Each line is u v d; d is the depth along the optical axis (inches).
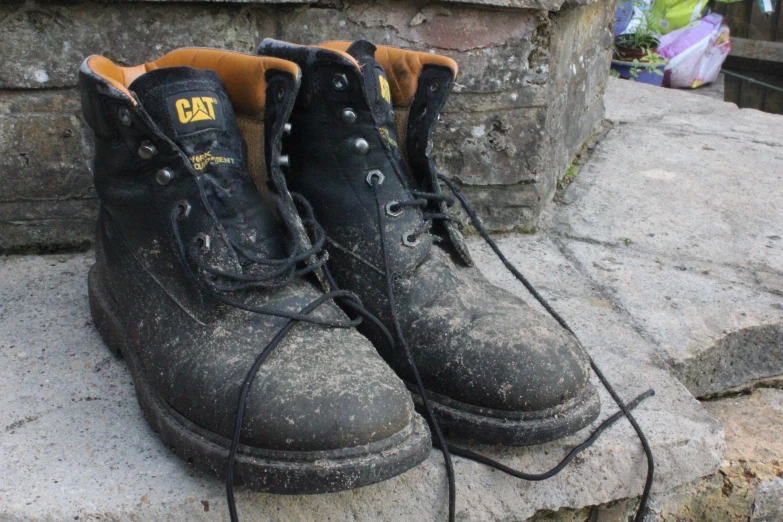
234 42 60.5
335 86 43.8
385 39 63.6
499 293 46.7
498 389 39.1
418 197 47.6
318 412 34.7
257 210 42.1
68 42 57.2
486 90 66.4
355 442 34.7
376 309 44.1
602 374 46.9
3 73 56.8
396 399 36.5
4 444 40.5
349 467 34.2
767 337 59.1
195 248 40.1
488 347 40.3
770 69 204.2
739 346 58.4
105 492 37.7
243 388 35.8
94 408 43.8
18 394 44.6
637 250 70.6
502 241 70.8
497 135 68.5
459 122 67.3
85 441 41.0
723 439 45.9
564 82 76.4
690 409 47.7
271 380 36.1
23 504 36.7
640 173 88.6
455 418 40.3
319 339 39.1
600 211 78.3
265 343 38.5
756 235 75.0
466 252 48.6
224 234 40.3
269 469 34.6
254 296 40.3
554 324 43.7
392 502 40.5
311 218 44.6
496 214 71.7
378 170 45.1
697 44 166.6
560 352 40.6
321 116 45.0
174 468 39.5
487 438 39.7
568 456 41.9
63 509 36.8
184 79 40.1
